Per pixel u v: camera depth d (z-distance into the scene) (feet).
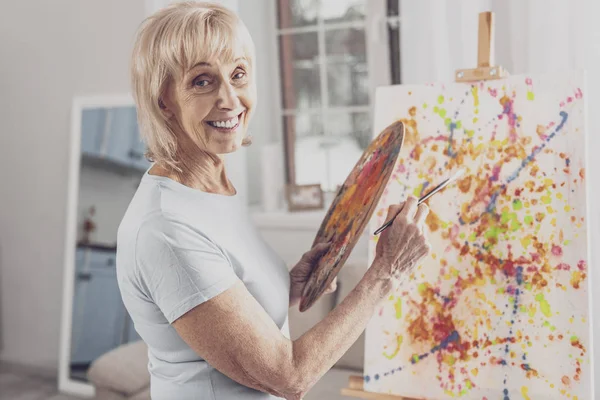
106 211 11.14
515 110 5.37
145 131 4.12
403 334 5.66
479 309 5.39
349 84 11.35
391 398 5.66
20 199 12.30
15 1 11.94
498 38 7.98
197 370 4.12
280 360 3.86
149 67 3.94
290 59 11.83
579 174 5.08
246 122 4.24
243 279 4.18
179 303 3.78
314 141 11.80
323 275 4.61
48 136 11.91
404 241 4.25
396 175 5.82
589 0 7.31
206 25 3.92
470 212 5.49
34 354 12.41
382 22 9.91
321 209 10.85
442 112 5.68
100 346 11.05
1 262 12.61
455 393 5.41
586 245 5.02
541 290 5.17
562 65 7.52
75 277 11.38
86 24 11.32
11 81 12.16
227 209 4.32
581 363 4.99
